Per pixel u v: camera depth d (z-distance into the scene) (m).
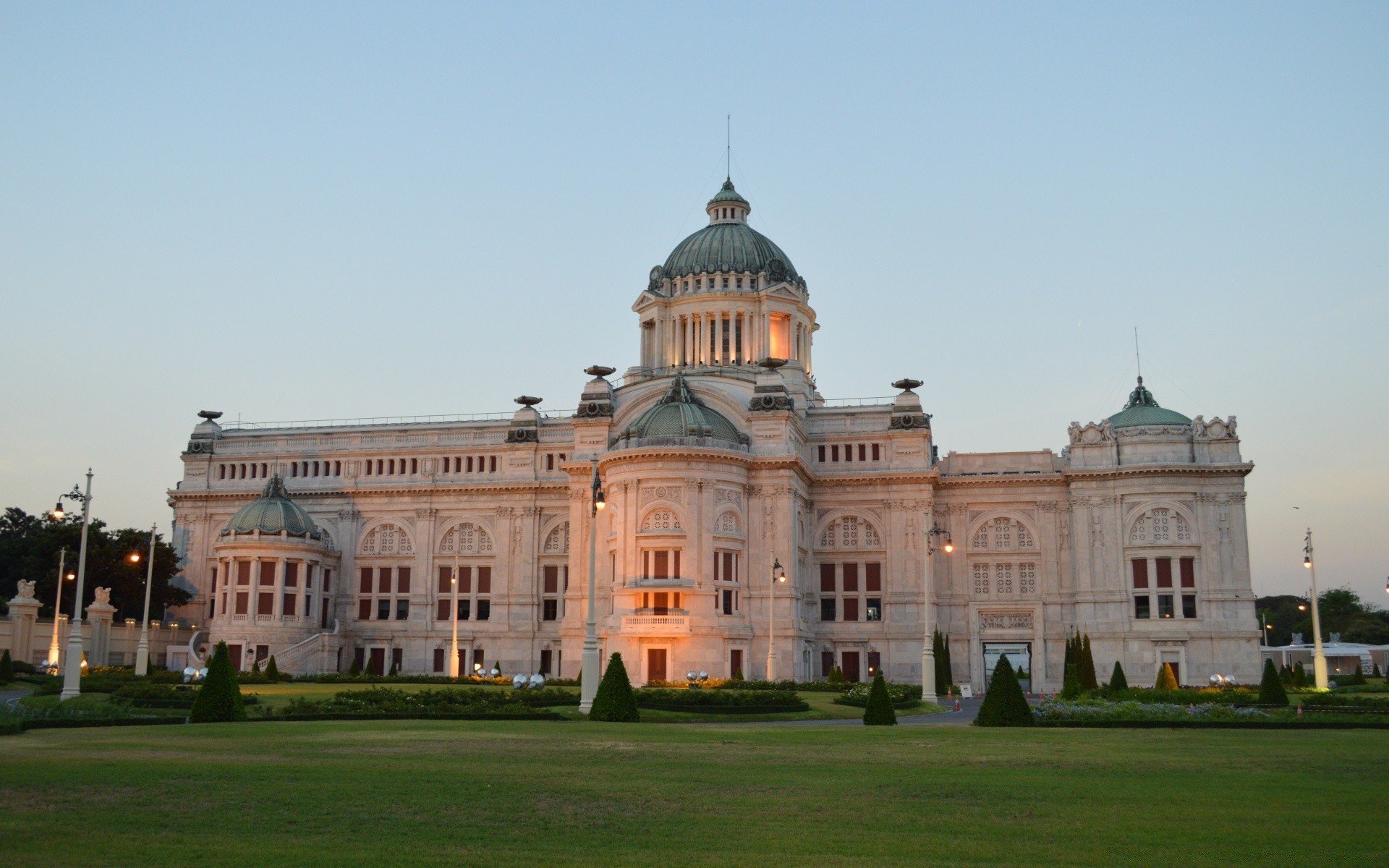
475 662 124.44
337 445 132.38
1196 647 109.06
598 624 110.25
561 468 126.19
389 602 128.75
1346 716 55.97
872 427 120.25
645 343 133.38
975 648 116.25
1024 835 24.86
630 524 106.81
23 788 29.36
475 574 127.25
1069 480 115.25
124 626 119.19
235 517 122.06
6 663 92.06
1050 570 115.94
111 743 40.47
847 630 116.69
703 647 103.50
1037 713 57.09
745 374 122.38
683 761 36.84
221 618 118.69
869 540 118.62
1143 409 116.62
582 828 25.22
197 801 27.83
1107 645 111.12
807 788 30.86
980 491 118.94
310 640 119.44
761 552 110.31
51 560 122.25
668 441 107.44
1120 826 25.83
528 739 44.22
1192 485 111.56
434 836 24.27
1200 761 37.66
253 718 55.00
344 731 47.12
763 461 110.81
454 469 129.62
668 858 22.52
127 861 21.78
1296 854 22.98
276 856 22.31
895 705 74.62
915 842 24.08
